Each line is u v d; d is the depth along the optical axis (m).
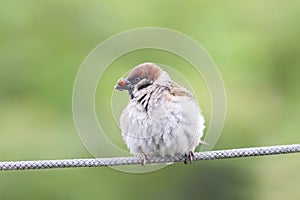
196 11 13.50
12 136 13.02
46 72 13.40
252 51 13.38
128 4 13.52
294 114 13.35
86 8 13.59
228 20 13.47
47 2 13.59
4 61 13.47
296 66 13.56
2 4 13.65
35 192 12.95
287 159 13.40
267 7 13.56
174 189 13.67
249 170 13.63
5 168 7.19
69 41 13.52
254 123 13.17
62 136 12.95
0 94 13.35
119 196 13.10
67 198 12.95
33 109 13.22
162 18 13.45
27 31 13.59
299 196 13.22
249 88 13.27
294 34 13.59
